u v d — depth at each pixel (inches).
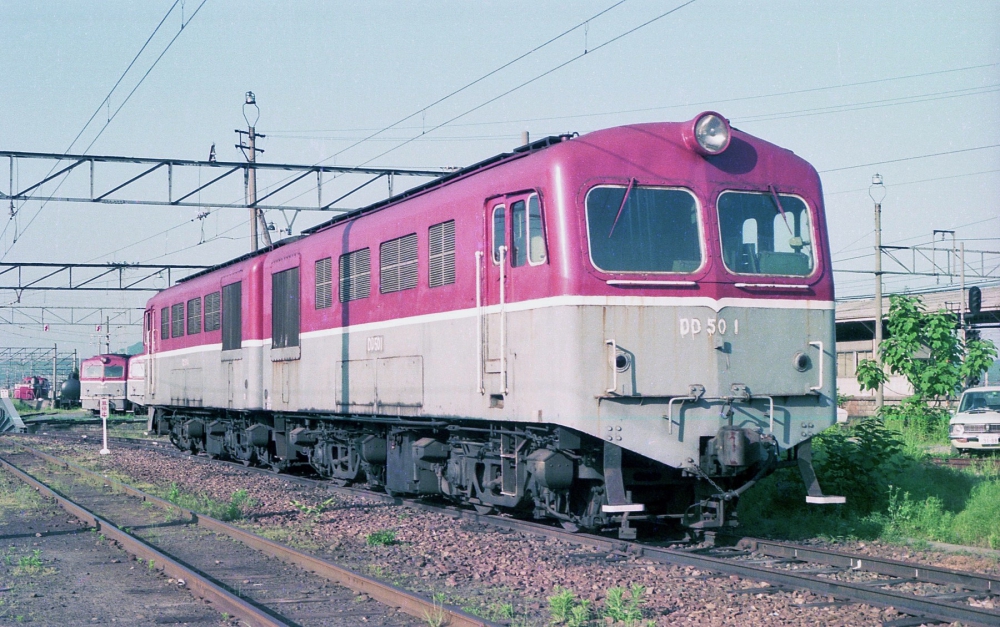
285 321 711.1
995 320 1497.3
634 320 403.2
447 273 489.7
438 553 415.2
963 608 286.0
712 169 425.7
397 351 541.3
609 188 410.0
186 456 985.5
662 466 433.1
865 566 370.0
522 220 430.6
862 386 1101.1
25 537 482.0
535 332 417.1
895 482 535.5
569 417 396.2
